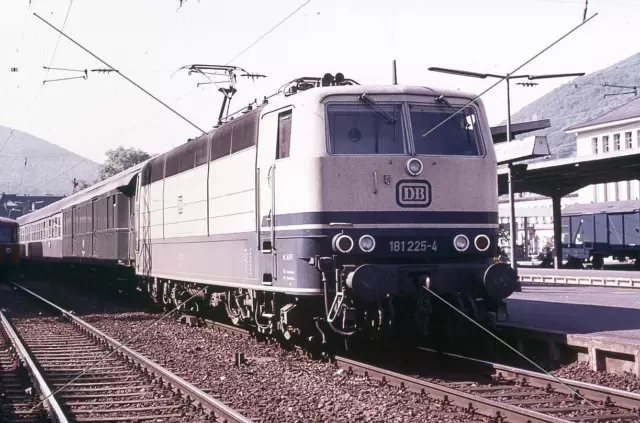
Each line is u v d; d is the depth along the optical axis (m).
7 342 15.92
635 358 10.48
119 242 24.48
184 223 17.66
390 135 12.03
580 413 8.71
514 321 14.20
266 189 13.00
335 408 9.11
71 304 25.91
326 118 11.91
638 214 45.28
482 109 12.61
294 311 12.52
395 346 13.91
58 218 39.06
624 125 59.06
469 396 8.98
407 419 8.54
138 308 23.75
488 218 12.29
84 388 10.80
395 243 11.80
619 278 29.16
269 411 9.03
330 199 11.70
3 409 9.48
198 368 12.12
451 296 11.91
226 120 16.36
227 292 16.00
